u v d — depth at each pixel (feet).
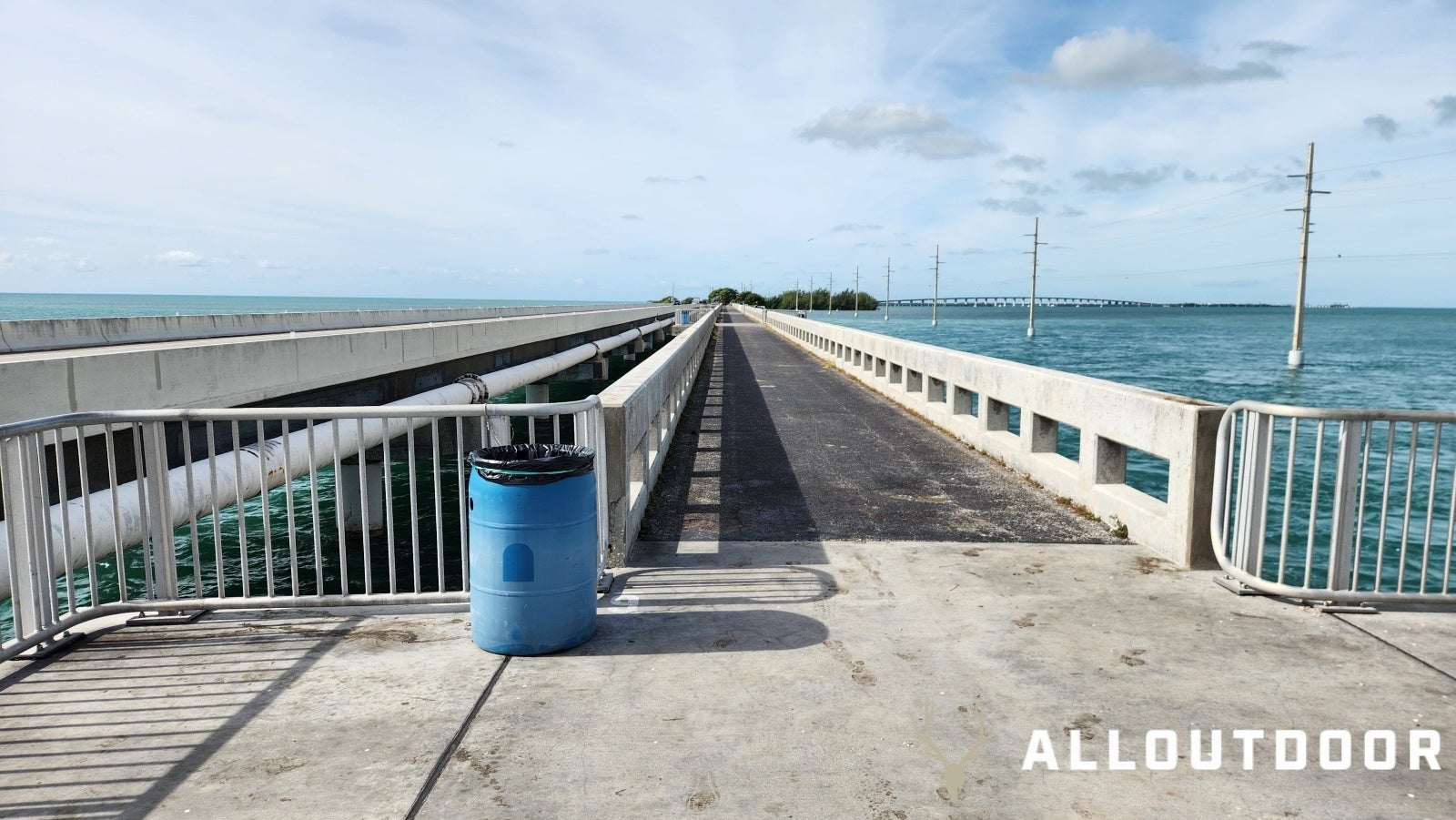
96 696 13.26
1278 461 60.49
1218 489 18.98
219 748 11.60
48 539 15.47
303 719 12.47
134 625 16.42
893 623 16.28
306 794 10.46
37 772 11.00
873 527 23.80
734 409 52.21
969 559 20.67
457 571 41.19
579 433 18.47
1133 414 22.45
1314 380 162.50
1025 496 27.84
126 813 10.05
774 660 14.57
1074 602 17.57
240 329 70.85
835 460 34.60
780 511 25.76
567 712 12.67
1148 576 19.30
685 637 15.65
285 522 50.62
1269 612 16.99
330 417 16.40
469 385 57.88
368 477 47.26
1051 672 14.11
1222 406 19.60
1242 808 10.25
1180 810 10.20
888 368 58.49
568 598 14.93
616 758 11.31
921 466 33.17
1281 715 12.62
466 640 15.61
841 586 18.53
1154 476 57.98
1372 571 37.14
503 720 12.42
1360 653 14.94
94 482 25.57
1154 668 14.26
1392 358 239.50
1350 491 17.42
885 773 10.96
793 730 12.09
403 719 12.46
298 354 37.09
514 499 14.52
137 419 16.34
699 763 11.19
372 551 44.96
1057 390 28.07
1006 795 10.46
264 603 16.71
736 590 18.34
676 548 21.67
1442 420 16.88
